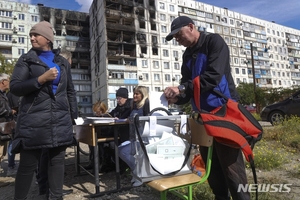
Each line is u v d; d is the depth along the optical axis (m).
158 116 1.92
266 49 63.56
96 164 3.06
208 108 1.82
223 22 56.22
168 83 43.00
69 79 2.69
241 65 57.75
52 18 46.81
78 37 48.69
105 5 40.00
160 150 1.86
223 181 2.03
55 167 2.41
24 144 2.13
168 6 46.50
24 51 43.22
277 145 5.74
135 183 1.91
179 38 1.96
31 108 2.17
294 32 74.56
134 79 39.72
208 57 1.86
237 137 1.55
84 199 2.94
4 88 3.87
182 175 1.91
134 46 41.59
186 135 2.04
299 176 3.44
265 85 61.66
